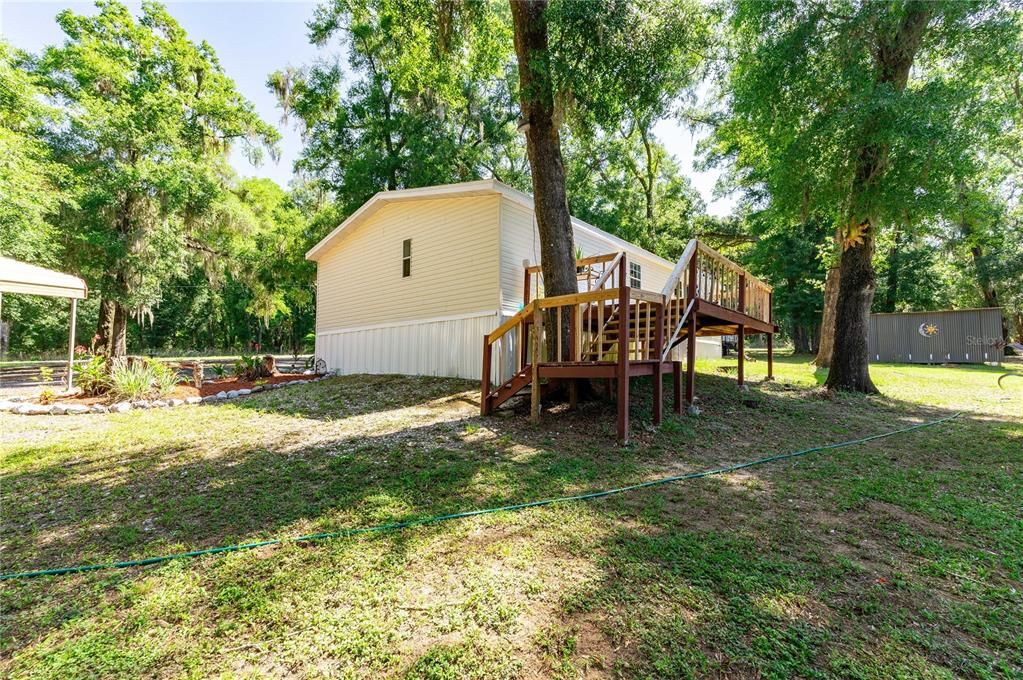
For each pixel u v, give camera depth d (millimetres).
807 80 8625
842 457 5012
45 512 3643
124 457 5020
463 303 9766
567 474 4285
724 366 13148
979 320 18281
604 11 6086
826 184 8711
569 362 5836
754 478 4254
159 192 13836
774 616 2227
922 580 2566
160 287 15883
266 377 11969
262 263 18109
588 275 8594
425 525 3254
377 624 2213
